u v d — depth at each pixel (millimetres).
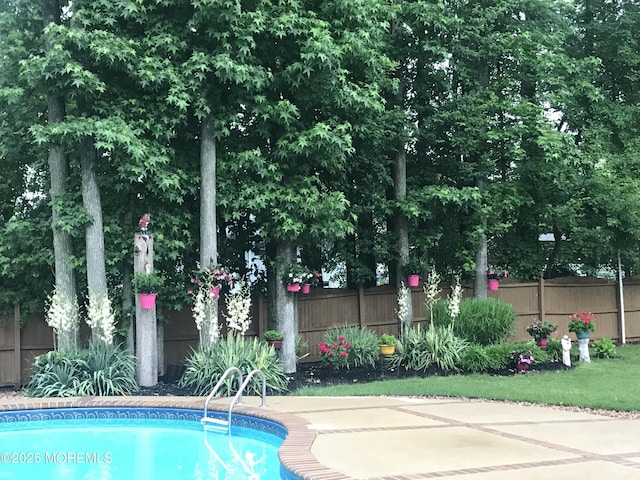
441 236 15484
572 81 15609
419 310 15539
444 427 7086
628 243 16609
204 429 8289
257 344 11125
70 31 9961
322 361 12914
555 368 12320
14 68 11000
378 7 12117
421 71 14750
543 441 6352
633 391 9484
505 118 15438
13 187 13000
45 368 10383
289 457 5629
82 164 11023
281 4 11141
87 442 7797
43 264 11938
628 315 18031
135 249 10883
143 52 10914
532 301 16828
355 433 6738
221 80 10820
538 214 17125
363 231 14984
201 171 11609
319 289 14594
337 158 12031
